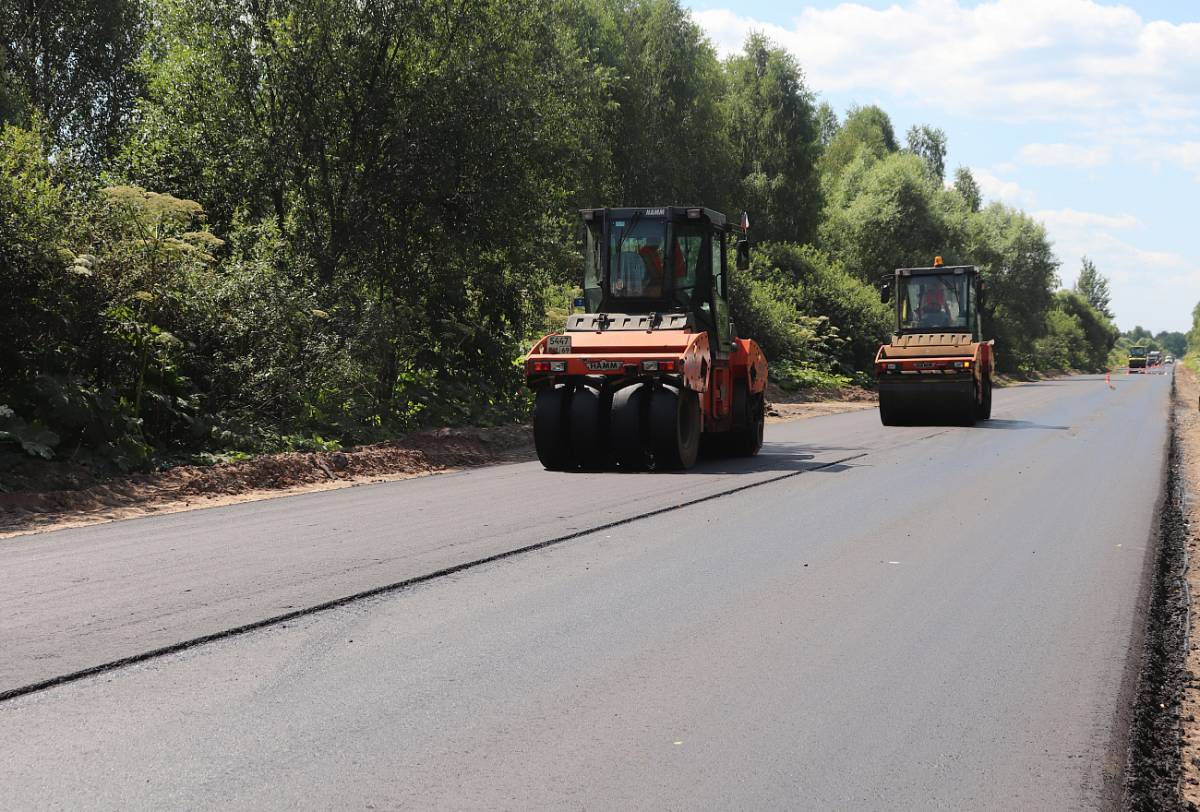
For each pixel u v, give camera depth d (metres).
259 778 4.00
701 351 15.20
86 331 13.61
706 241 16.19
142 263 14.04
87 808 3.74
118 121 32.62
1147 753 4.44
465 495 12.09
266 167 19.28
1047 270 78.44
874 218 60.31
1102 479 13.82
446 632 6.12
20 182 13.03
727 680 5.27
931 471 14.74
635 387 14.69
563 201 23.17
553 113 21.64
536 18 21.72
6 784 3.94
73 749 4.30
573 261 23.11
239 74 19.20
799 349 44.00
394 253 20.78
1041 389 49.81
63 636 5.95
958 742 4.46
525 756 4.25
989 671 5.47
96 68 33.47
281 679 5.23
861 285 52.06
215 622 6.27
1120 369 143.50
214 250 18.75
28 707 4.80
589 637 6.04
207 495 12.09
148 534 9.41
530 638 6.01
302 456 13.92
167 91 19.67
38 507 10.79
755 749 4.34
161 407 13.98
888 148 87.00
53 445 12.30
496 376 22.52
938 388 23.78
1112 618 6.59
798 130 54.75
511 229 21.23
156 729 4.53
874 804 3.82
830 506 11.30
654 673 5.38
